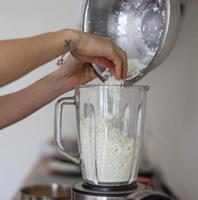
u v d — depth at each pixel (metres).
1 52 0.70
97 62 0.84
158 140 1.88
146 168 1.77
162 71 1.78
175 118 1.56
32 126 2.41
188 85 1.38
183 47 1.44
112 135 0.78
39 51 0.72
